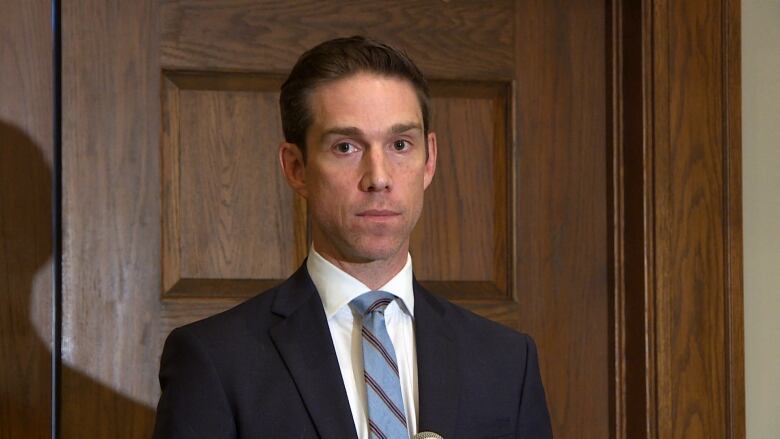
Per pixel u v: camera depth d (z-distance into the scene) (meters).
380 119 2.32
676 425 3.65
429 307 2.57
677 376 3.66
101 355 3.44
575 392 3.75
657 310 3.65
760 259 3.79
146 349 3.46
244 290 3.54
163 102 3.52
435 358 2.46
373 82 2.35
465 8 3.72
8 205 3.38
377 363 2.39
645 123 3.67
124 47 3.48
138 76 3.49
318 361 2.39
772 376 3.78
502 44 3.74
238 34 3.56
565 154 3.77
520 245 3.72
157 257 3.48
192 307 3.49
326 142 2.34
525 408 2.54
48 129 3.41
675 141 3.68
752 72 3.81
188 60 3.52
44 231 3.40
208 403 2.32
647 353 3.65
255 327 2.44
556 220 3.76
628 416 3.73
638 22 3.70
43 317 3.38
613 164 3.75
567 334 3.75
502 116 3.75
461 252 3.70
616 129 3.76
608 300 3.77
